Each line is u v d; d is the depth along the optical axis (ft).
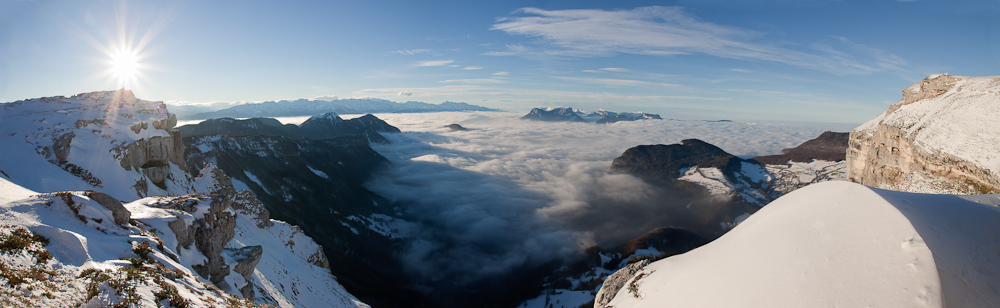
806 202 77.71
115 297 49.29
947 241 58.23
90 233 67.56
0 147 161.99
